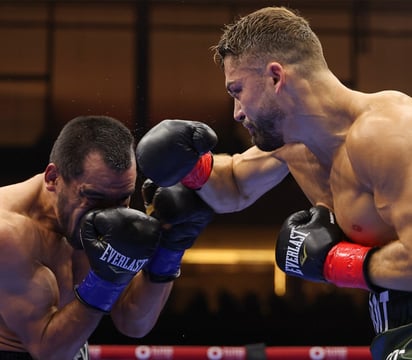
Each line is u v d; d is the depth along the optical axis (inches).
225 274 321.4
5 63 332.8
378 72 326.3
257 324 306.8
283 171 135.3
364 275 109.0
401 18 324.2
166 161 118.3
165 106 331.6
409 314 108.7
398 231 104.2
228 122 330.0
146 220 114.2
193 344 307.0
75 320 114.5
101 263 112.3
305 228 116.2
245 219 328.8
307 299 307.0
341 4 324.8
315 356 177.5
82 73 333.4
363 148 106.7
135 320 135.1
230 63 116.0
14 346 118.7
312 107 112.3
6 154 333.4
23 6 331.6
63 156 115.9
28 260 115.2
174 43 331.0
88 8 331.6
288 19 114.2
